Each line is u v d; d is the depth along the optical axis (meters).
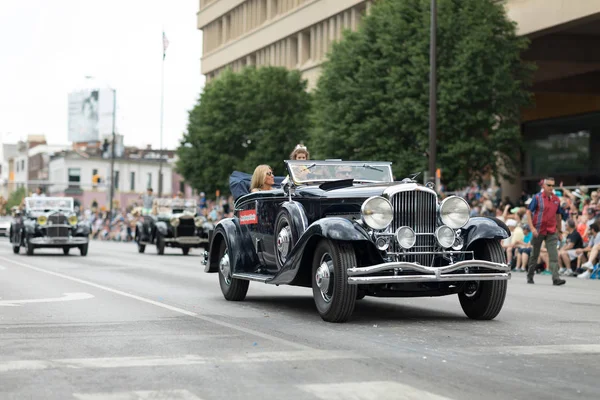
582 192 29.06
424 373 7.32
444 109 39.62
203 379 7.05
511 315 12.08
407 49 40.94
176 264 26.45
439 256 11.16
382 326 10.62
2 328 10.31
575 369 7.59
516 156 41.66
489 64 40.34
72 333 9.86
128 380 7.02
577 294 16.45
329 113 43.38
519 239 25.72
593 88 48.44
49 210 33.47
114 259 29.94
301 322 11.00
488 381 6.99
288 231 11.98
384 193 11.03
